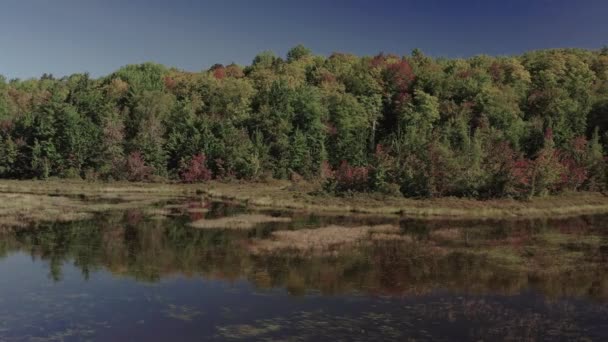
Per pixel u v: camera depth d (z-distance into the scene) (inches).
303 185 2379.4
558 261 929.5
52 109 3083.2
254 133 3024.1
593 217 1558.8
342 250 1024.2
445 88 3801.7
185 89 4244.6
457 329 573.0
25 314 621.9
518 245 1082.7
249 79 4613.7
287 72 4603.8
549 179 1859.0
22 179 2869.1
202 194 2274.9
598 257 964.6
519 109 3585.1
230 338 541.6
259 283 772.0
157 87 4281.5
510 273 840.3
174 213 1590.8
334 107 3486.7
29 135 3029.0
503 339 543.2
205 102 4089.6
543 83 3890.3
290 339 538.0
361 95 3902.6
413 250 1027.3
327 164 2689.5
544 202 1760.6
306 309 644.1
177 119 3294.8
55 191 2305.6
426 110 3403.1
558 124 2913.4
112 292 719.1
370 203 1702.8
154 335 551.8
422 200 1742.1
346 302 676.1
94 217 1476.4
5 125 3189.0
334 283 773.3
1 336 549.0
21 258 933.8
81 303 667.4
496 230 1282.0
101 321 597.0
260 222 1391.5
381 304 668.7
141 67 5162.4
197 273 831.7
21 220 1382.9
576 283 781.3
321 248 1042.7
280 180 2721.5
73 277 801.6
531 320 607.5
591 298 702.5
